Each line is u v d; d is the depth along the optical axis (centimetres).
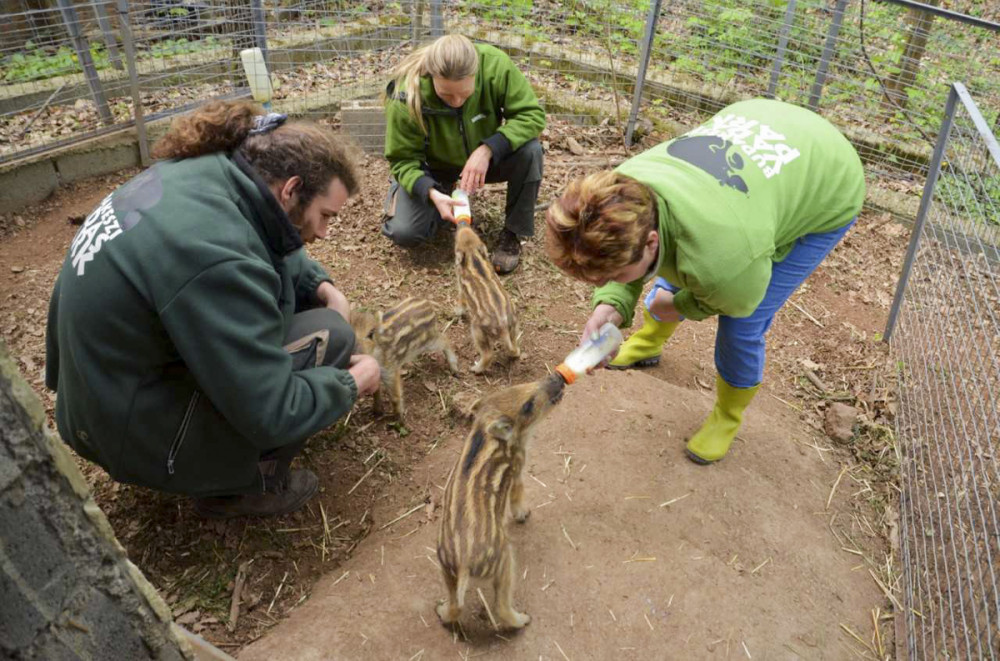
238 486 292
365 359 315
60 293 247
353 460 367
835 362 471
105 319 236
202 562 315
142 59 650
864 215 630
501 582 268
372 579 303
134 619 144
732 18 695
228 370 237
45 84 621
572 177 631
